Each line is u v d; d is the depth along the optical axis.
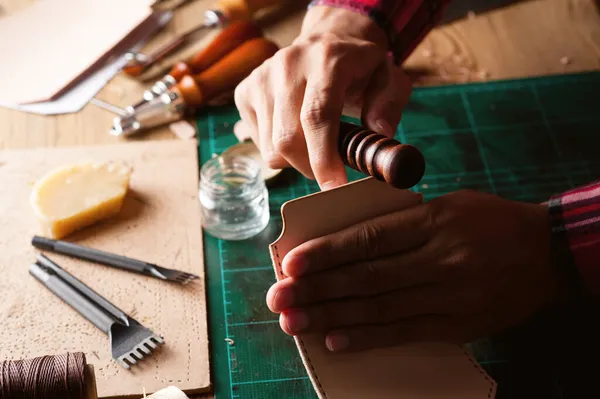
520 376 1.02
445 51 1.58
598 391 1.00
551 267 1.06
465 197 1.05
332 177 0.96
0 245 1.17
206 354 1.03
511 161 1.37
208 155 1.36
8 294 1.09
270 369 1.03
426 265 1.00
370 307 0.98
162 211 1.24
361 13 1.25
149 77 1.52
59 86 1.47
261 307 1.11
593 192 1.04
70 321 1.06
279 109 1.06
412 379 0.96
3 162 1.30
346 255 0.97
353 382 0.95
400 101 1.16
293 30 1.63
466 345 1.06
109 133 1.39
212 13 1.59
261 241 1.21
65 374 0.85
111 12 1.63
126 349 1.02
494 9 1.69
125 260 1.14
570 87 1.51
